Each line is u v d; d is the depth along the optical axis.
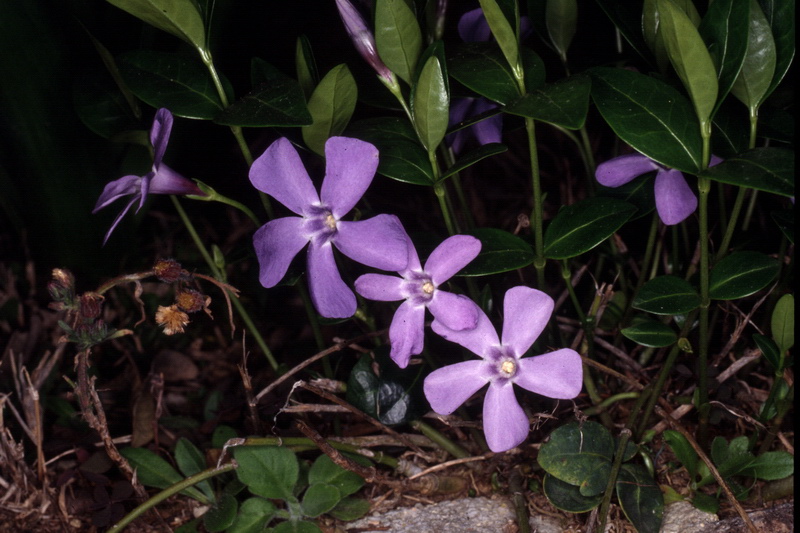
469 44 0.37
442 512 0.38
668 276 0.36
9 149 0.43
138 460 0.38
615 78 0.35
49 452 0.41
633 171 0.37
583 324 0.38
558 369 0.34
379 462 0.38
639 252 0.43
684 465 0.37
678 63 0.33
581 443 0.36
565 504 0.36
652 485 0.36
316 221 0.35
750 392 0.40
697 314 0.39
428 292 0.35
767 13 0.35
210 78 0.37
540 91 0.35
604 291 0.41
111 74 0.39
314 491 0.37
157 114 0.35
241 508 0.37
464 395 0.35
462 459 0.38
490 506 0.38
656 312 0.35
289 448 0.37
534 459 0.38
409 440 0.39
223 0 0.42
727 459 0.37
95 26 0.42
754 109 0.35
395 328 0.34
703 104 0.34
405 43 0.35
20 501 0.39
